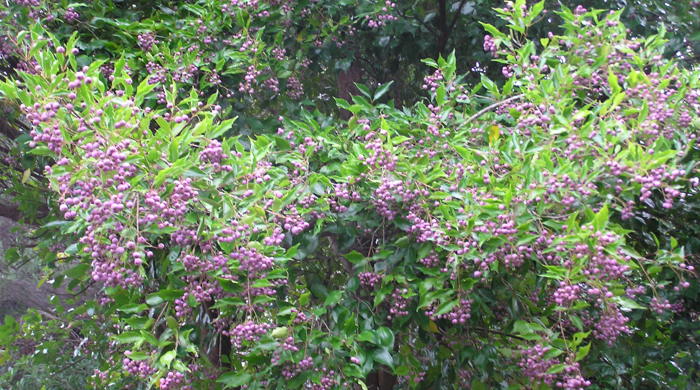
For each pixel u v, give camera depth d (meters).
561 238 2.76
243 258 2.80
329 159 3.96
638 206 3.77
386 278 3.57
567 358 3.10
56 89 2.52
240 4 4.54
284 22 4.98
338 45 5.16
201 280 3.06
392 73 5.80
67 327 5.99
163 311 3.27
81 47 4.38
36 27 2.99
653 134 3.14
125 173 2.50
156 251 3.86
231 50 4.40
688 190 3.73
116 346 5.38
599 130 3.18
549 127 3.38
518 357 3.48
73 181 2.48
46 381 7.06
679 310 4.23
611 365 4.14
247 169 3.00
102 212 2.46
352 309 3.87
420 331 4.16
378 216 3.73
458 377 4.27
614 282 2.97
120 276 2.57
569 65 3.63
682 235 3.91
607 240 2.69
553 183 2.97
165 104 4.29
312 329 3.39
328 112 6.26
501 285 3.58
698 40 4.93
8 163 5.97
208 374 3.87
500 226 2.98
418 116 4.08
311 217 3.62
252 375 3.40
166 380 2.94
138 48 4.70
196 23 4.52
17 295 11.94
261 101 4.97
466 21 5.45
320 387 3.33
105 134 2.54
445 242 3.12
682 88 3.38
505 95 3.88
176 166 2.54
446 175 3.45
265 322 3.33
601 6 5.21
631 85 3.38
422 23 5.22
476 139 3.91
